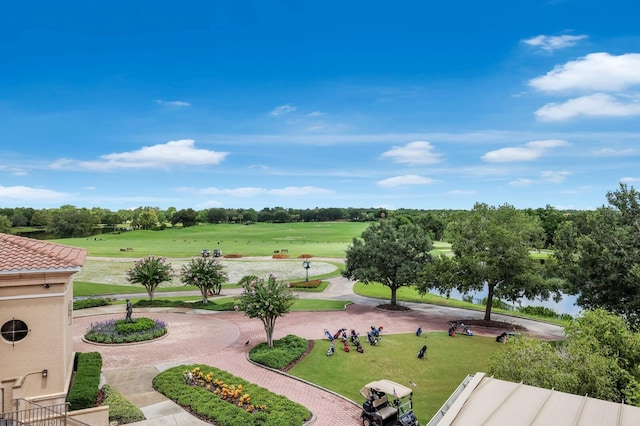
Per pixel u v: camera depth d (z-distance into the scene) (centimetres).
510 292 4019
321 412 2161
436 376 2689
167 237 16362
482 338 3597
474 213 4344
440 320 4300
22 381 1827
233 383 2406
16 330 1892
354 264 4756
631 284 2934
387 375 2695
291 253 10575
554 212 11006
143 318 3688
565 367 1820
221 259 9425
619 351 2141
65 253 2247
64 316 1994
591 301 3209
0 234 2322
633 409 1197
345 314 4481
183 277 5088
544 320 4403
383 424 1955
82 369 2286
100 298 5122
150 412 2089
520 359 1875
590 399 1273
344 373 2716
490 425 1111
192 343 3331
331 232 18350
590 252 3169
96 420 1869
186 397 2211
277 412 2053
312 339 3456
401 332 3756
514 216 4181
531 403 1245
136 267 4806
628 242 3052
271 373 2705
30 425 1714
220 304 4744
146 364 2820
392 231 4750
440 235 15638
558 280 4162
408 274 4491
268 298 3009
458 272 4122
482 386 1388
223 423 1947
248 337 3528
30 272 1870
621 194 3231
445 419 1151
